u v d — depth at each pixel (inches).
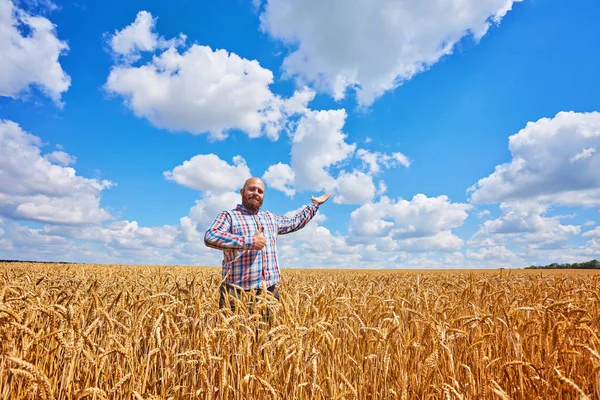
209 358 122.1
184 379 147.3
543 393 126.0
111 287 252.2
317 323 143.6
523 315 209.2
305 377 133.3
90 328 128.2
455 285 302.5
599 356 123.9
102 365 123.8
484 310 201.5
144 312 157.6
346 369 156.4
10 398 122.0
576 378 145.9
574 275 533.3
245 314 148.2
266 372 128.0
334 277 528.1
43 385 97.3
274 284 213.0
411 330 182.1
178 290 186.9
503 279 387.9
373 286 263.4
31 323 152.6
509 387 140.7
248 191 220.8
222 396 120.4
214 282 242.8
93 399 107.4
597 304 206.4
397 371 152.7
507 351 163.2
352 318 176.1
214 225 203.6
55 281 251.1
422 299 223.0
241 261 203.6
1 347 126.8
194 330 150.6
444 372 144.3
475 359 150.7
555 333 139.2
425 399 125.2
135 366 142.6
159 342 134.5
